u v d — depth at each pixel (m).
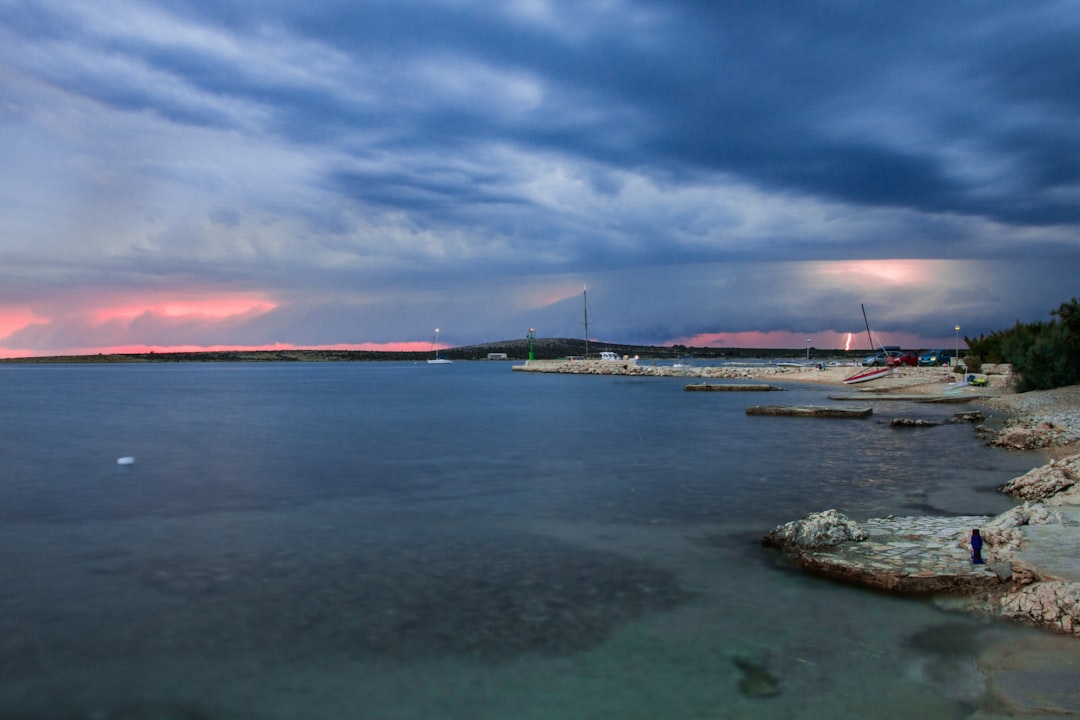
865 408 47.16
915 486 21.25
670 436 36.47
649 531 16.38
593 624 10.72
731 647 9.82
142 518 18.23
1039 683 8.41
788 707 8.15
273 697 8.59
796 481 22.50
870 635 10.09
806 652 9.60
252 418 50.31
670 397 71.25
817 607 11.23
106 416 52.62
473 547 15.13
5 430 42.22
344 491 21.83
